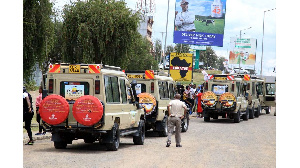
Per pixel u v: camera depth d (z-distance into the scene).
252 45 77.25
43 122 14.82
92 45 30.80
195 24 56.91
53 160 12.77
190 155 14.84
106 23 30.83
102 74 14.84
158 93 21.23
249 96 36.06
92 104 14.35
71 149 15.74
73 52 31.89
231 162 13.53
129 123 16.88
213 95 31.27
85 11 31.27
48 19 24.25
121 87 16.61
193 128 26.42
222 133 23.56
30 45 23.56
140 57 67.00
